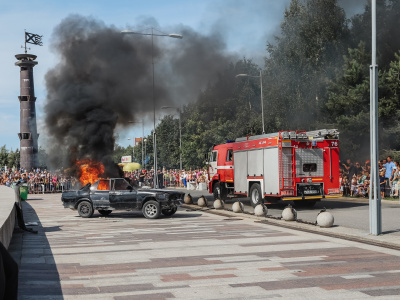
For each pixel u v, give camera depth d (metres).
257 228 14.55
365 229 13.54
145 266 8.91
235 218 17.72
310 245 11.09
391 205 20.81
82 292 7.00
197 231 14.08
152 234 13.61
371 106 12.47
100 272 8.43
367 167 24.98
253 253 10.12
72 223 17.27
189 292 6.89
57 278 7.98
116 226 16.02
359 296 6.54
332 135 20.45
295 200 21.58
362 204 22.45
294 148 19.77
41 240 12.77
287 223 15.45
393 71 29.36
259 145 20.98
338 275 7.89
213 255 9.95
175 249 10.81
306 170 20.00
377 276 7.79
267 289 7.00
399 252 10.04
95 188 19.38
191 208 23.09
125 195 18.94
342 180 27.14
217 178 25.77
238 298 6.52
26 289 7.20
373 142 12.34
